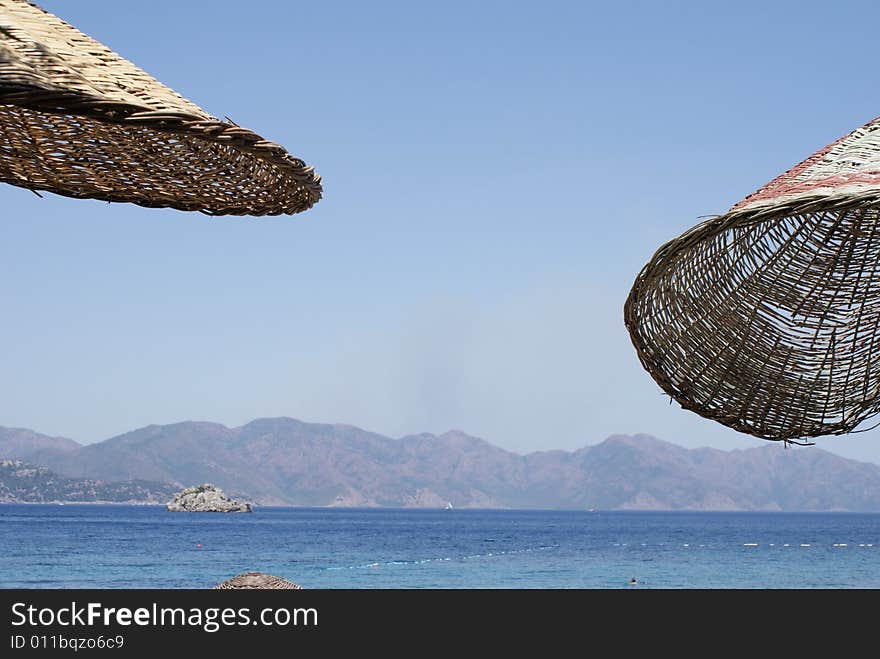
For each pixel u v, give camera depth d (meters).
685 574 37.47
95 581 34.19
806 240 3.22
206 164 2.68
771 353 3.22
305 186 2.44
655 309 3.04
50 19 2.10
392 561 45.94
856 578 35.34
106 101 1.83
